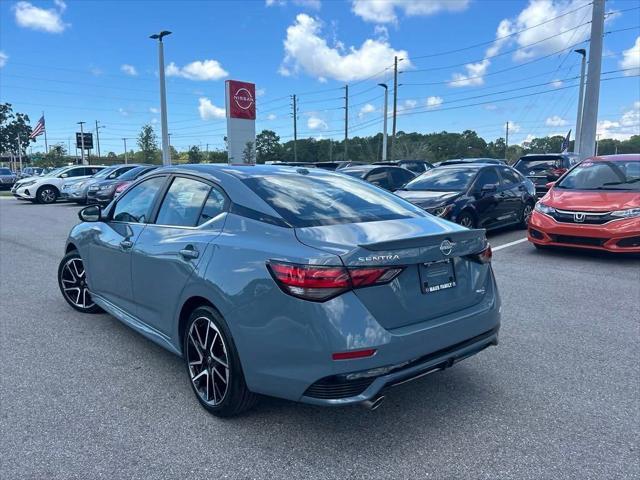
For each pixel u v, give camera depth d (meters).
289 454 2.73
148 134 61.25
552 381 3.58
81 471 2.58
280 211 3.08
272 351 2.67
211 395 3.15
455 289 3.03
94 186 18.14
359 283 2.56
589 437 2.86
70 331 4.73
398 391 3.46
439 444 2.81
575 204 7.54
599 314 5.04
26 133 95.75
